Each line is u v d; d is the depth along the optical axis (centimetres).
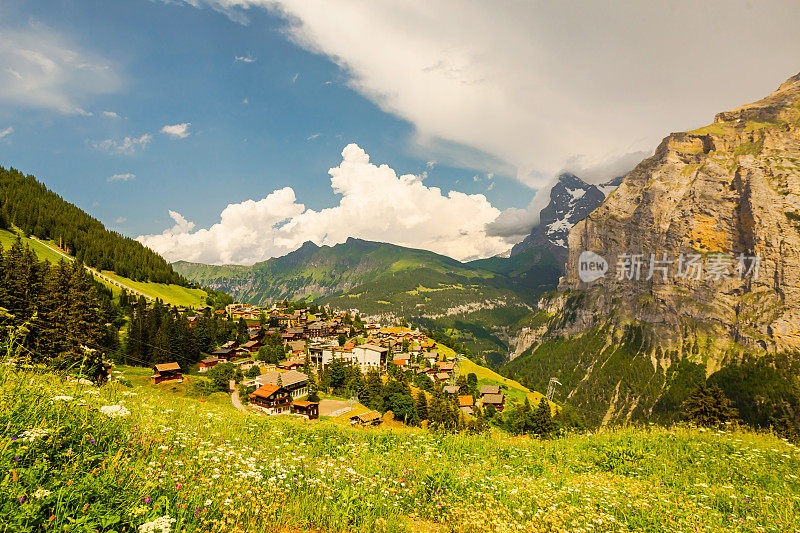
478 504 1042
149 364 10094
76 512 566
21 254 7588
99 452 763
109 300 13338
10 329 1041
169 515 644
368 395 9038
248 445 1266
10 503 517
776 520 1034
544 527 938
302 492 962
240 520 737
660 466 1565
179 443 1034
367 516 909
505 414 11856
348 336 19950
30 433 641
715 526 980
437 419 7475
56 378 1036
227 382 9269
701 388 5431
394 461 1452
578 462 1614
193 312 17162
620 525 982
